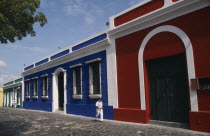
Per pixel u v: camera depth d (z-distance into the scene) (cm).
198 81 762
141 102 980
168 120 888
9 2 693
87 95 1366
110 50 1184
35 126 1000
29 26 825
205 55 755
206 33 757
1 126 1017
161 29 908
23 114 1645
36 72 2211
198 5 782
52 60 1816
